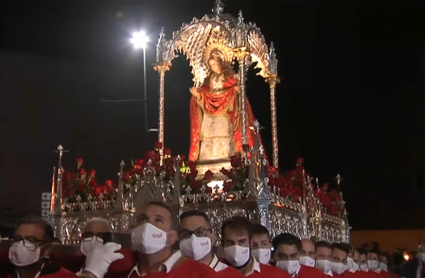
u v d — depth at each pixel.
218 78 15.06
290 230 11.61
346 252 10.40
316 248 9.52
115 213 11.68
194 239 5.64
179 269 5.23
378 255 15.20
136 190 11.57
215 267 5.78
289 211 11.66
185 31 14.73
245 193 10.58
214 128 14.55
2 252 5.61
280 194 11.52
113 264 5.63
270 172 11.79
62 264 6.23
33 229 5.31
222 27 13.92
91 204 12.04
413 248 22.64
